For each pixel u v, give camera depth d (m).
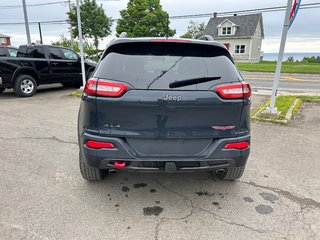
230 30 41.25
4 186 3.13
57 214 2.63
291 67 24.91
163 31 31.56
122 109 2.40
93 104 2.43
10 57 8.44
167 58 2.55
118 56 2.56
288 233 2.42
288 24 5.77
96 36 32.78
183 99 2.37
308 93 10.30
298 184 3.31
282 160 4.00
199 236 2.37
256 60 42.47
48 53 9.32
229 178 3.25
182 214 2.69
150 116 2.41
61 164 3.75
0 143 4.53
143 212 2.71
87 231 2.41
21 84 8.71
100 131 2.47
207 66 2.54
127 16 32.69
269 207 2.82
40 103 7.89
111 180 3.33
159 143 2.49
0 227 2.42
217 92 2.42
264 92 10.32
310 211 2.76
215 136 2.51
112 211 2.71
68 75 9.91
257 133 5.23
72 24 31.59
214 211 2.74
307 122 6.05
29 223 2.49
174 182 3.32
